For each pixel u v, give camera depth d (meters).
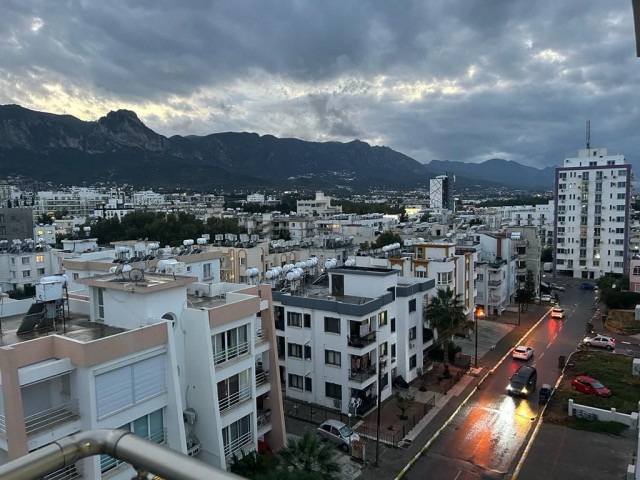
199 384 26.20
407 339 47.56
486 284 78.62
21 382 18.98
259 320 34.41
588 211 114.56
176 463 3.79
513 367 53.94
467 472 32.75
